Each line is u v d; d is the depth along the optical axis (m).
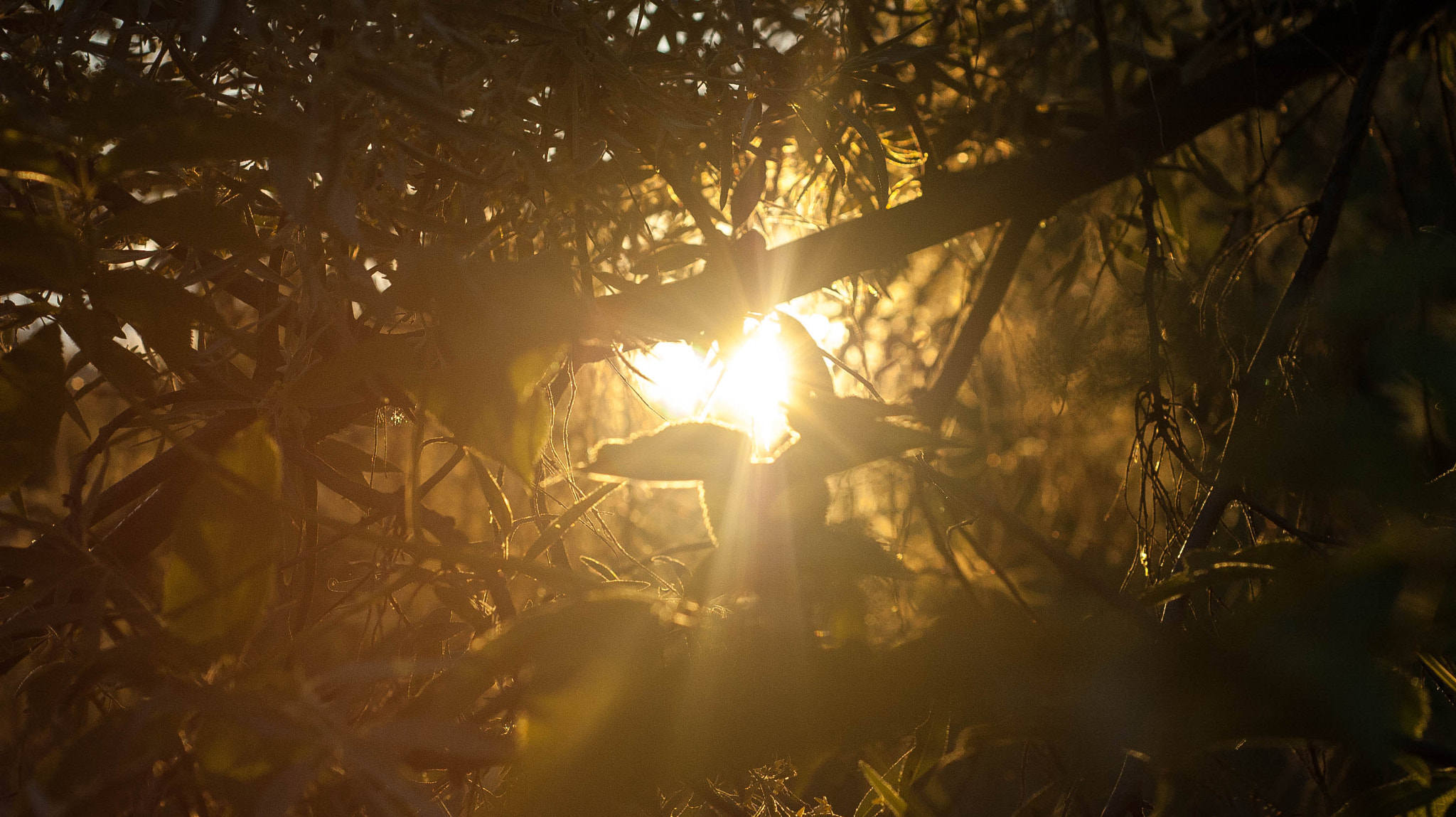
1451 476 0.63
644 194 1.18
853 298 1.30
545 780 0.68
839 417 0.80
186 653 0.70
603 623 0.70
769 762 0.68
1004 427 1.77
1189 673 0.64
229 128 0.71
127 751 0.67
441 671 0.75
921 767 0.78
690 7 1.07
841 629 0.74
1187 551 0.87
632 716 0.68
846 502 1.49
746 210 0.97
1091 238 1.72
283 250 0.92
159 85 0.83
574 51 0.91
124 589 0.78
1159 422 0.99
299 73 0.84
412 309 0.76
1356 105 1.00
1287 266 1.48
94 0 0.86
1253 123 1.74
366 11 0.81
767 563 0.76
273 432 0.85
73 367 0.78
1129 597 0.73
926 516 0.92
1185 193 1.69
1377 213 1.42
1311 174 1.67
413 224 0.87
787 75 1.01
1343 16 1.15
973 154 1.58
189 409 0.86
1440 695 0.73
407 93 0.79
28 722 0.73
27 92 0.84
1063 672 0.65
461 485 1.26
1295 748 0.92
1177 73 1.49
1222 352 1.00
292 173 0.80
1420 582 0.63
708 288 0.89
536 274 0.75
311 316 0.89
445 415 0.73
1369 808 0.74
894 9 1.54
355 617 0.93
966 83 1.45
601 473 0.79
